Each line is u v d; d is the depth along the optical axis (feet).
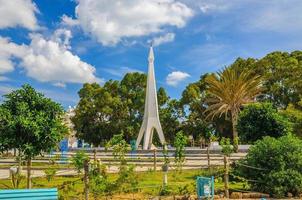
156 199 53.42
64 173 68.49
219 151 109.70
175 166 75.72
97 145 206.18
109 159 82.07
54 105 51.70
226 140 84.28
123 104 200.54
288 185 59.57
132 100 204.03
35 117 49.55
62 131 52.21
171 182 64.54
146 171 75.00
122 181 55.83
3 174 70.95
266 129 95.55
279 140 64.34
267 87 180.14
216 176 68.49
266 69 180.65
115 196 53.62
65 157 82.12
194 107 195.72
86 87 203.00
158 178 68.64
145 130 143.64
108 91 204.23
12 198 36.40
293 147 62.23
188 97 195.52
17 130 48.75
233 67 177.88
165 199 53.78
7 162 85.92
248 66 183.93
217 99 172.35
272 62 180.86
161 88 206.59
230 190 59.77
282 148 62.03
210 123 194.90
